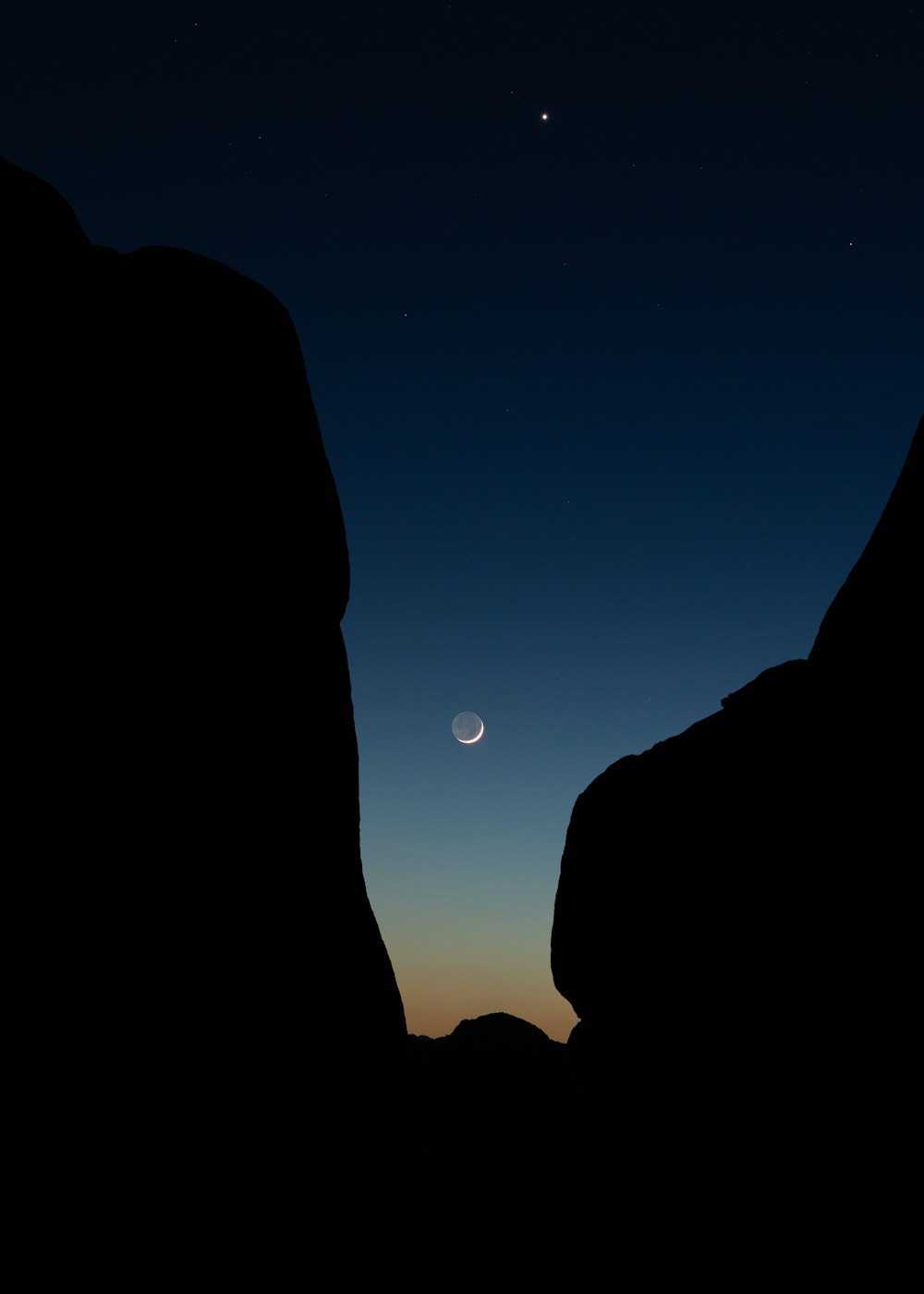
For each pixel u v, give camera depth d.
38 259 7.33
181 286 10.66
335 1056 7.95
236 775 7.87
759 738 10.27
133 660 7.06
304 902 8.45
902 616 9.01
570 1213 11.18
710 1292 8.58
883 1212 7.61
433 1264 8.28
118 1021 5.54
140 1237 5.31
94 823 6.38
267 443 10.46
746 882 9.52
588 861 11.20
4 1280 4.46
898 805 8.41
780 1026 8.77
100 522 7.02
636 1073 9.91
